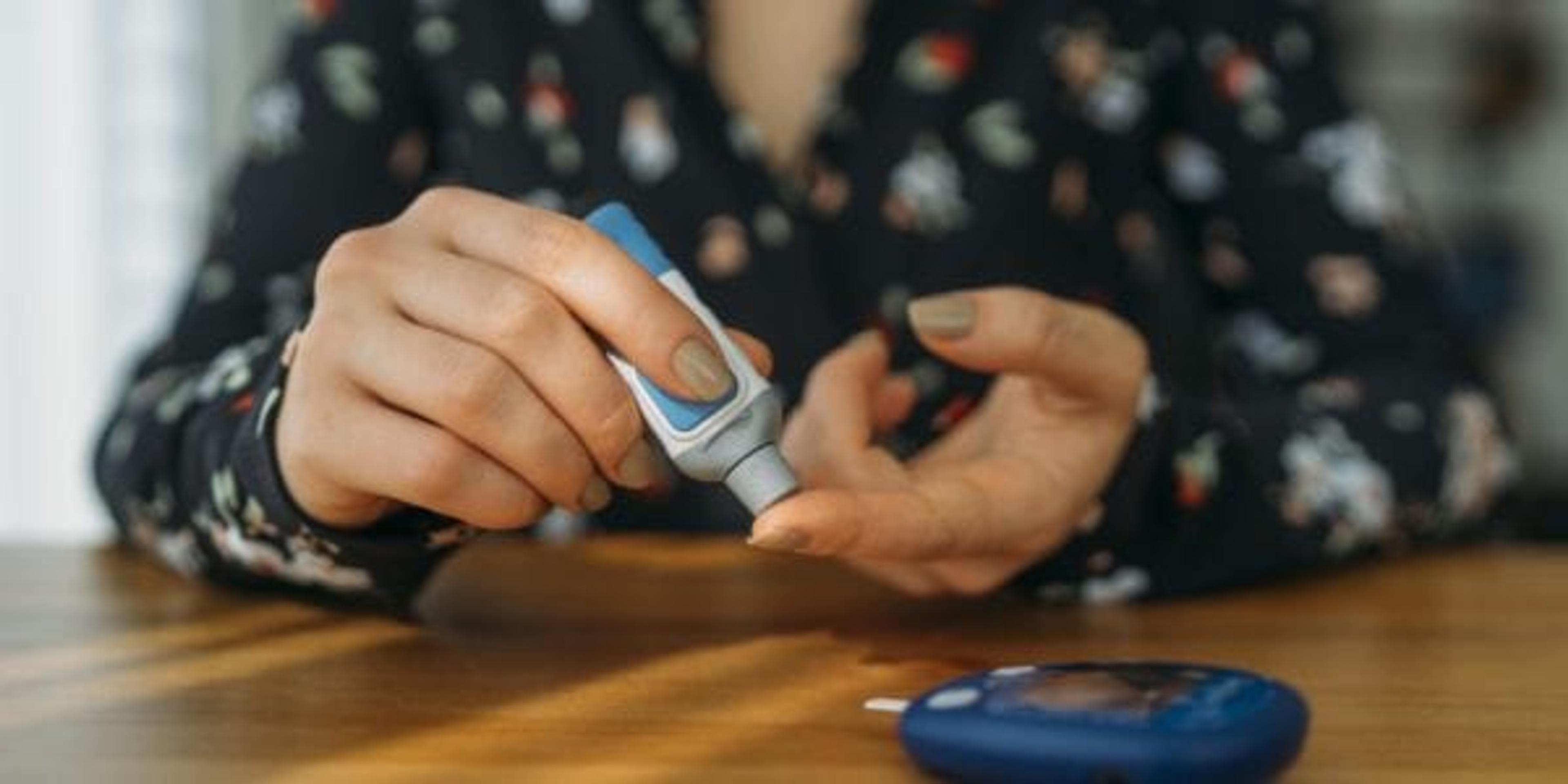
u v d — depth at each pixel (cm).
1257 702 48
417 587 72
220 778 49
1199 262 122
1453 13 284
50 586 84
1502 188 287
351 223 115
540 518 64
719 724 56
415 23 118
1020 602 80
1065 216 118
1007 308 68
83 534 214
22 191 213
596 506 62
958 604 79
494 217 61
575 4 117
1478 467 100
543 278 59
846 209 115
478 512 62
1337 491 89
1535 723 56
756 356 61
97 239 214
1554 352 290
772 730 55
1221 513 82
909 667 65
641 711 57
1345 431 94
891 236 114
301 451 64
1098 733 46
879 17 116
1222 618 77
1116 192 120
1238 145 121
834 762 51
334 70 117
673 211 113
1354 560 92
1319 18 126
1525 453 279
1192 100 122
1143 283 120
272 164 115
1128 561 80
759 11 120
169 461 81
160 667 65
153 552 88
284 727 55
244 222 113
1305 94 122
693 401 59
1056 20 119
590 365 59
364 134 116
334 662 66
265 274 111
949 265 114
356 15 118
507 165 115
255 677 63
